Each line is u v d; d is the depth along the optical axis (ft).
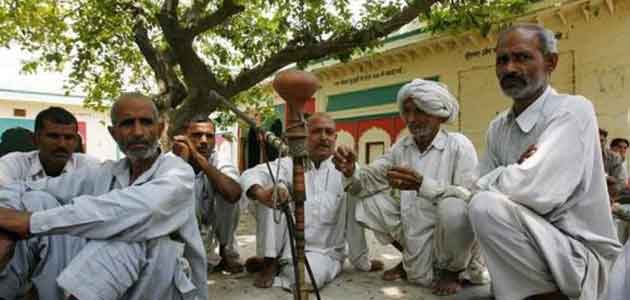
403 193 11.55
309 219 11.68
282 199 6.31
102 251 6.81
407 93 11.30
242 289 11.12
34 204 7.30
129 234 6.95
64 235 7.20
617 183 15.52
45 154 10.14
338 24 26.45
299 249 5.97
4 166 10.09
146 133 7.73
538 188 7.91
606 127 29.66
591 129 8.29
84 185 7.98
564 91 31.68
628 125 28.68
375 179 12.01
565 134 8.09
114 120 7.84
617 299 4.95
